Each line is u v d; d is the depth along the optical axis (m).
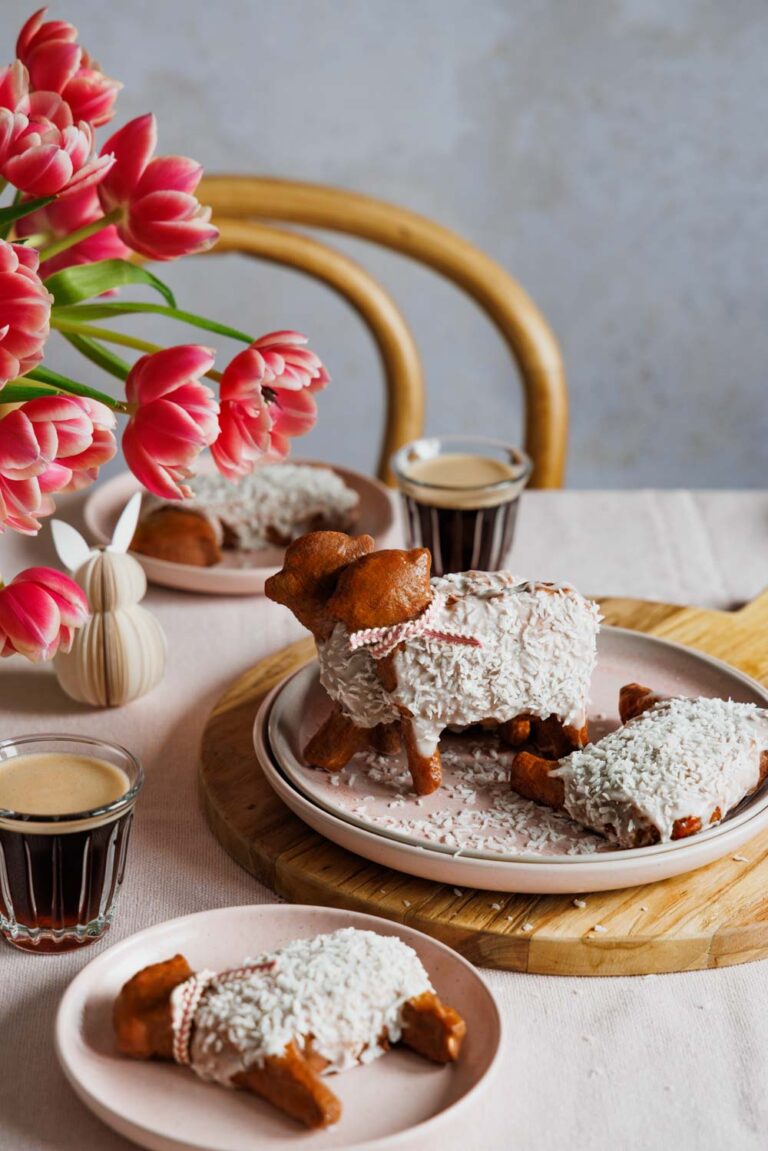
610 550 1.51
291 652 1.30
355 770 1.13
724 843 1.04
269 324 2.72
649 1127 0.92
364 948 0.94
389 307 1.91
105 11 2.46
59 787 1.03
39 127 1.00
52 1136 0.91
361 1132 0.89
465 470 1.51
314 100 2.54
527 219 2.65
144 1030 0.91
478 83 2.54
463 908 1.03
